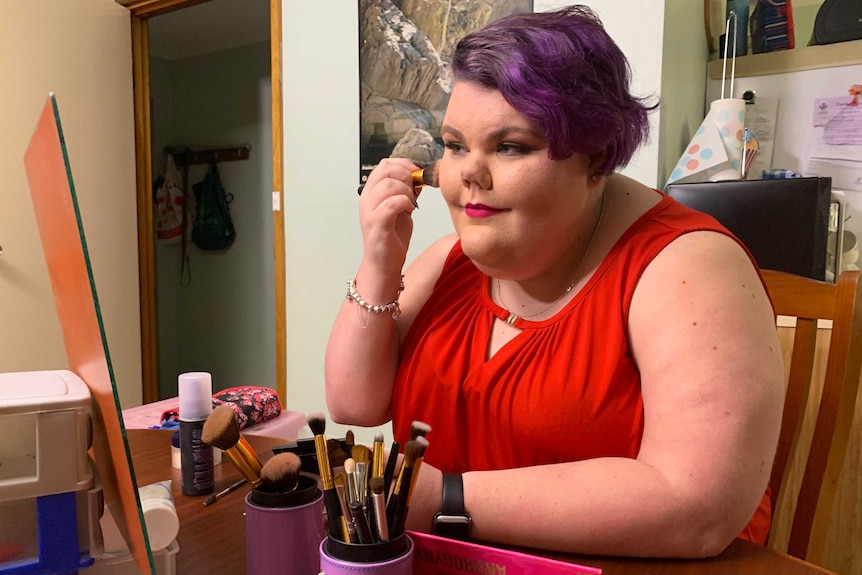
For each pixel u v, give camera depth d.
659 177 1.49
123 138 2.48
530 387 0.68
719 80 1.75
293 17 2.07
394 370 0.85
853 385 0.83
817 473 0.85
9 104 2.10
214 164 3.33
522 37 0.59
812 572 0.55
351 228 2.02
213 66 3.31
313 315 2.13
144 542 0.41
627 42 1.48
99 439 0.50
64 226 0.46
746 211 1.34
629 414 0.64
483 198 0.62
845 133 1.57
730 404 0.56
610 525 0.55
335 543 0.43
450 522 0.57
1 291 2.08
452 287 0.84
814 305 0.90
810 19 1.68
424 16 1.80
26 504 0.53
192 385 0.78
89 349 0.49
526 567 0.45
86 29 2.32
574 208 0.64
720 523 0.55
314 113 2.06
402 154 1.89
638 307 0.64
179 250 3.55
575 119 0.58
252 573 0.51
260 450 0.96
